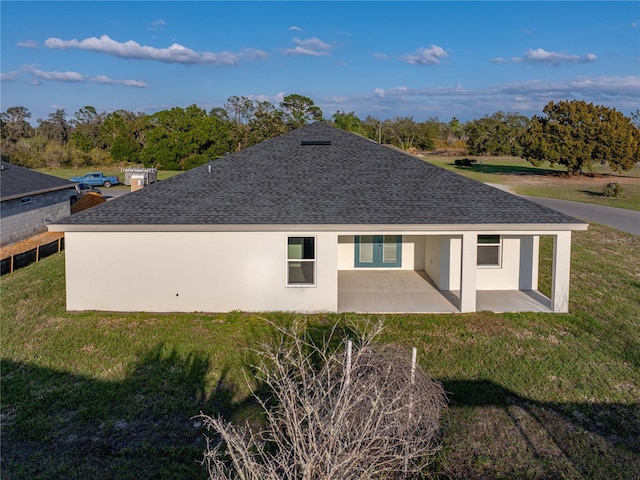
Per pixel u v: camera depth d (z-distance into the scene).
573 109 49.00
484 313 13.80
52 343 11.65
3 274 18.55
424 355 10.97
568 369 10.37
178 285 13.92
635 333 12.43
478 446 7.75
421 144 84.25
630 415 8.66
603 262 20.02
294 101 73.38
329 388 5.90
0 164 26.41
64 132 98.31
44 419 8.42
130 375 10.05
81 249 13.82
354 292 15.73
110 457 7.45
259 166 16.36
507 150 78.50
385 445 5.78
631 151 48.03
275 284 13.92
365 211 14.01
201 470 7.12
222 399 9.13
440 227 13.47
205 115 75.81
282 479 5.45
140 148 75.38
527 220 13.59
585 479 6.99
